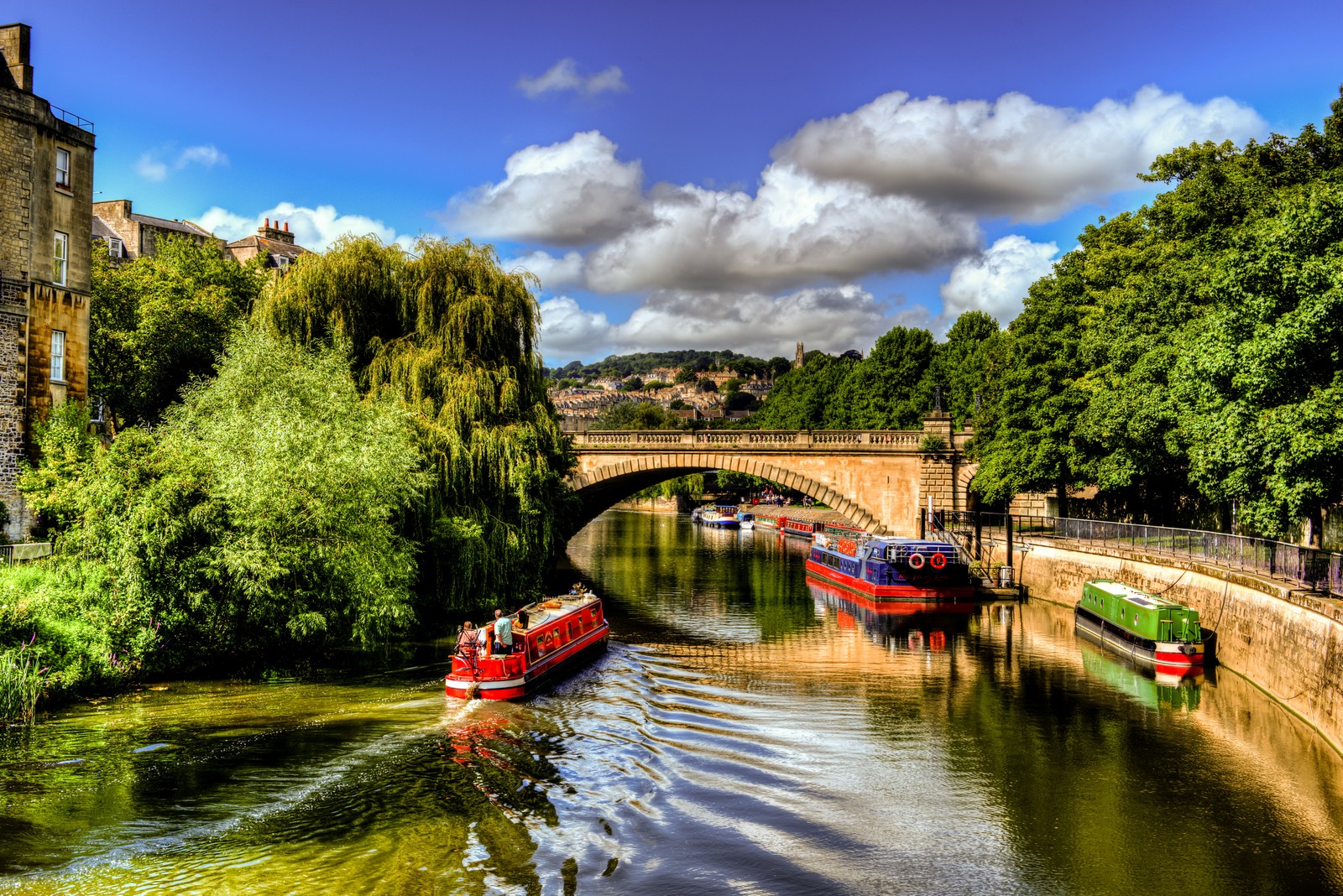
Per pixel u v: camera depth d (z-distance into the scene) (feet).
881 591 163.73
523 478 130.62
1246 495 96.84
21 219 118.83
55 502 95.81
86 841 56.34
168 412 116.37
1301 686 87.30
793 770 75.77
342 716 83.51
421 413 127.44
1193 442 116.06
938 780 74.23
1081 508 199.93
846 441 205.87
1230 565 111.04
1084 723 89.35
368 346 132.46
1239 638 104.88
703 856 59.41
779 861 59.21
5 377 114.83
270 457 95.66
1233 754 80.23
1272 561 99.71
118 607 90.79
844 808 68.33
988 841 63.16
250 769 69.56
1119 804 69.87
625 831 62.54
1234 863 60.44
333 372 116.26
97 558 93.25
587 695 95.86
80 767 68.33
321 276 131.75
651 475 232.53
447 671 100.94
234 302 182.70
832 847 61.62
